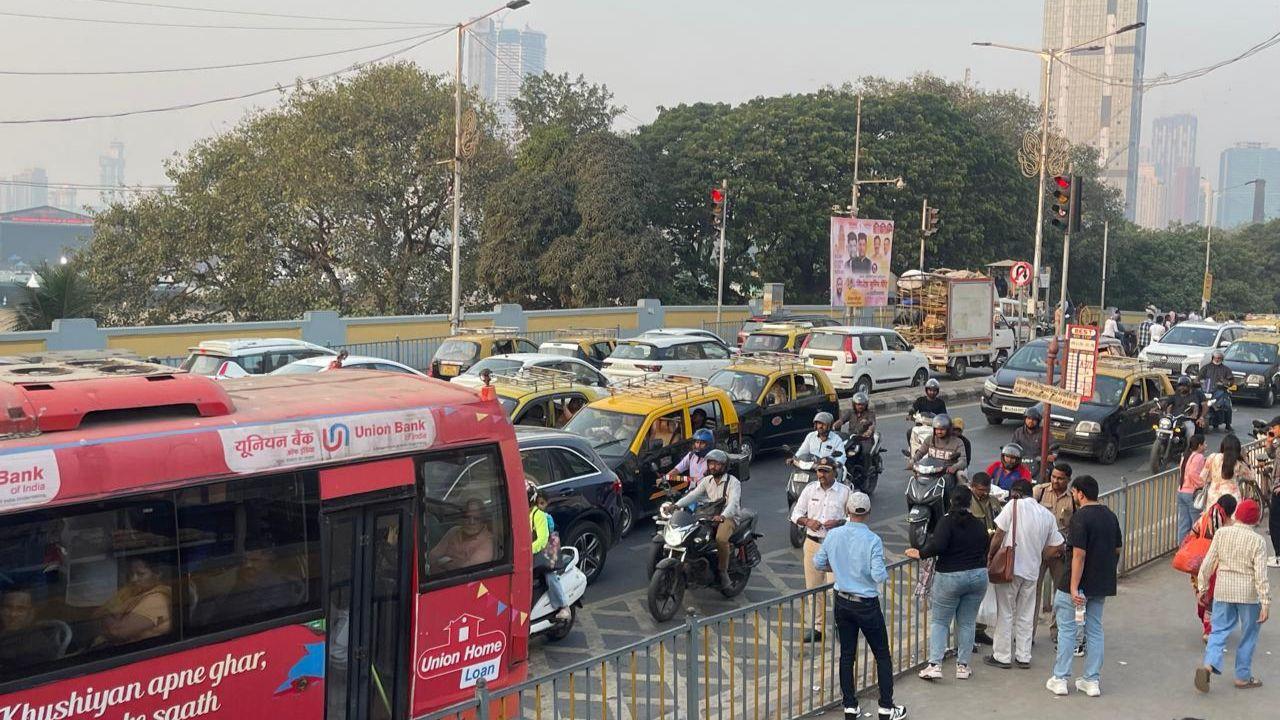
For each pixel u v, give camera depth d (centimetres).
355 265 3741
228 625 604
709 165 4616
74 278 2681
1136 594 1131
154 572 574
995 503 1048
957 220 5066
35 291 2644
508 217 4112
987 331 3375
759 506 1554
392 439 690
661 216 4688
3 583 522
